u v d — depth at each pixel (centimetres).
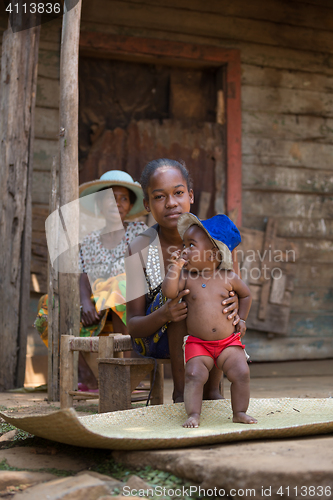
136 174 630
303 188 689
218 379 270
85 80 639
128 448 192
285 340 659
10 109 485
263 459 172
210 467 168
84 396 312
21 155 484
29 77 488
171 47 639
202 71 677
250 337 647
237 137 659
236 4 668
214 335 241
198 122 657
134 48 627
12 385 467
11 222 480
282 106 687
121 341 283
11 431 258
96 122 638
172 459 181
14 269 477
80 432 183
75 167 399
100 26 619
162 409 240
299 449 187
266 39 680
